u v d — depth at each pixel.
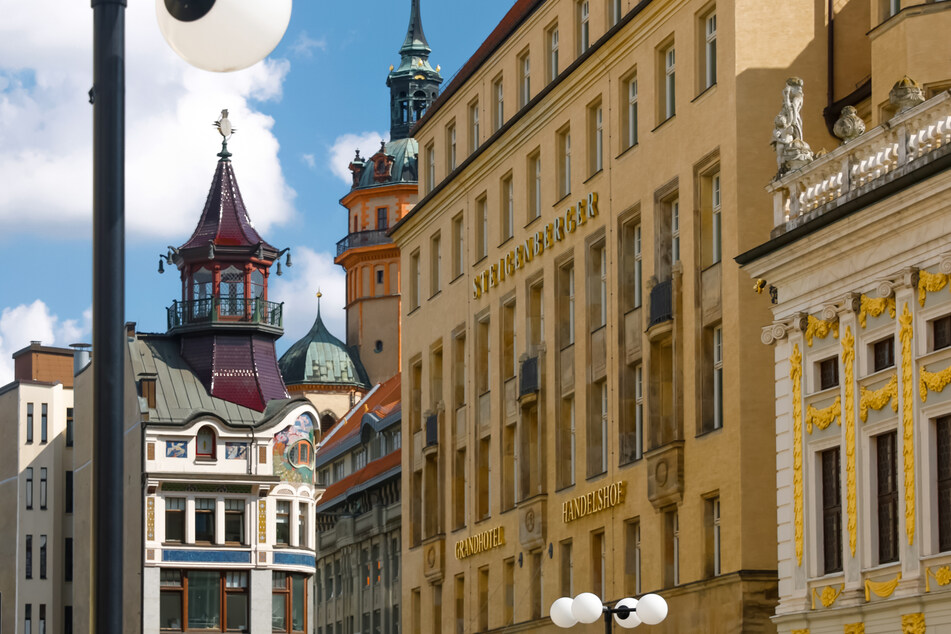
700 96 53.78
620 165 59.94
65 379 146.00
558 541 64.06
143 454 104.31
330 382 192.12
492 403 71.56
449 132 80.56
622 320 59.47
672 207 56.69
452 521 76.12
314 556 108.69
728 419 50.75
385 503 124.06
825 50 51.53
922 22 44.81
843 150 39.50
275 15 14.49
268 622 105.00
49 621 130.25
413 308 82.94
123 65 14.55
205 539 104.69
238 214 115.75
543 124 67.19
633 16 58.56
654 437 56.25
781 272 42.12
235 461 106.19
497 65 74.00
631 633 57.00
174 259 114.44
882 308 37.88
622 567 58.31
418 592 81.00
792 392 41.56
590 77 62.47
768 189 42.75
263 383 111.50
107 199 14.37
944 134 35.97
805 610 40.19
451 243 77.69
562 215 64.88
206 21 14.32
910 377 36.62
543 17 68.50
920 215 36.28
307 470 108.75
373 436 128.62
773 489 49.75
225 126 118.75
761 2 51.53
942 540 35.78
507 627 68.50
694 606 51.97
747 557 49.25
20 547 131.25
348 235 199.50
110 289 14.27
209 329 111.56
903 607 36.47
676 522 55.19
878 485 38.12
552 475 64.88
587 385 62.09
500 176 71.81
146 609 102.56
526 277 68.50
